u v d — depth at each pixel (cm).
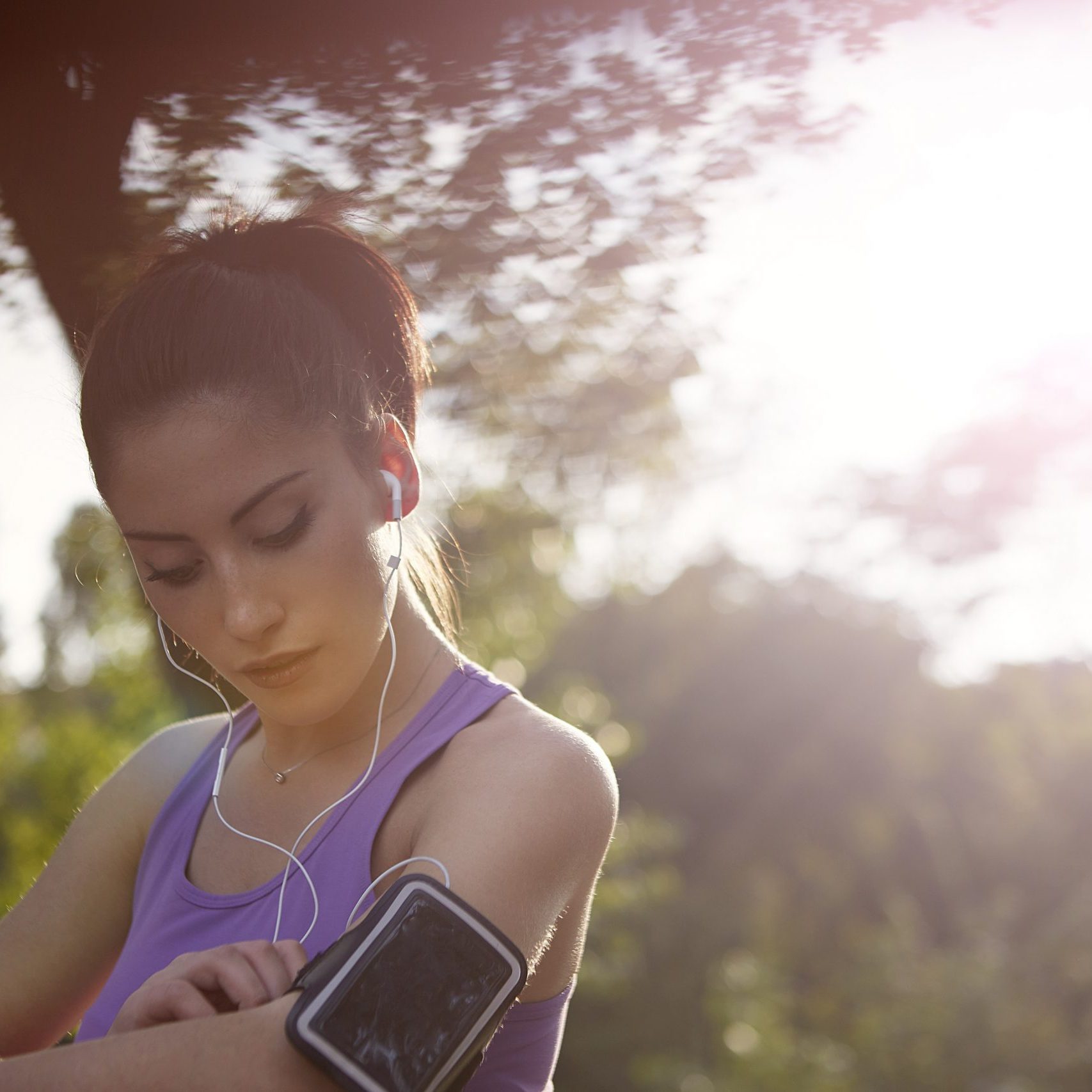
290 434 109
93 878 137
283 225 123
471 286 225
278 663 110
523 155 207
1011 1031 934
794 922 1227
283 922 115
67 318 191
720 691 1384
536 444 317
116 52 188
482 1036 93
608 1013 812
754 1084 802
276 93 193
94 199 190
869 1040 914
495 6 197
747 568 1359
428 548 145
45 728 635
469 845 102
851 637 1372
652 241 224
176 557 111
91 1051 95
